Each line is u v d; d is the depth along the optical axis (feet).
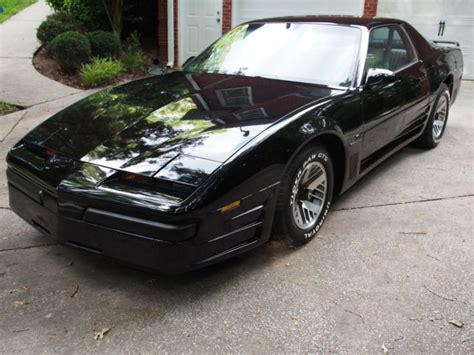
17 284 9.57
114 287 9.52
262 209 9.37
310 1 31.83
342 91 11.77
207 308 8.91
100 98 12.03
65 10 36.22
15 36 34.88
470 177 15.44
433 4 29.81
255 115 10.07
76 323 8.46
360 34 13.07
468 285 9.69
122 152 9.14
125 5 35.88
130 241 8.41
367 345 8.00
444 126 18.70
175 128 9.73
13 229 11.76
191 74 13.44
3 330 8.27
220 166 8.53
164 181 8.37
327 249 11.01
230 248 9.02
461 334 8.27
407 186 14.71
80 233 8.89
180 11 34.24
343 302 9.11
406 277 9.95
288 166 9.67
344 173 11.86
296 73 12.60
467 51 30.17
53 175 9.15
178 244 8.16
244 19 33.68
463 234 11.78
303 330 8.34
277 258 10.61
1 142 18.44
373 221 12.42
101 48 30.53
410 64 15.42
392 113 13.62
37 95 24.72
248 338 8.14
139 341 8.05
